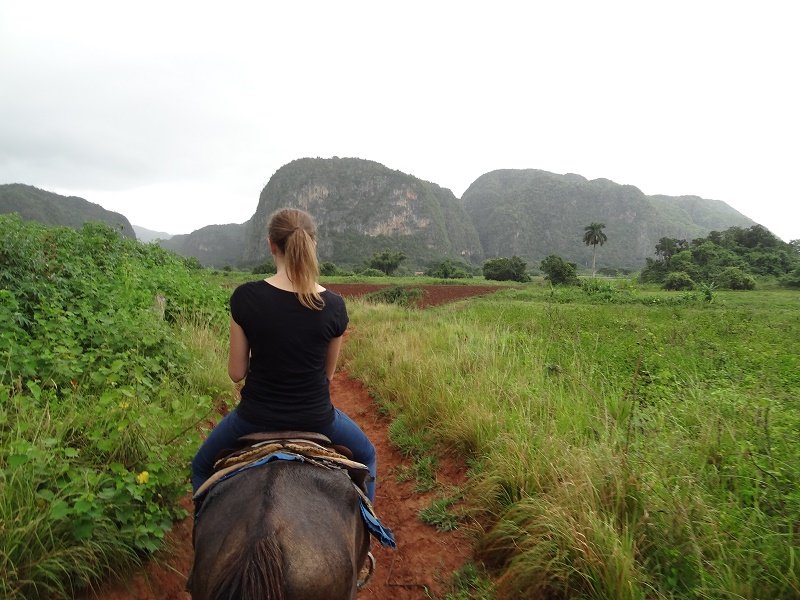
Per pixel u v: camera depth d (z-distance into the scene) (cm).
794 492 381
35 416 385
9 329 537
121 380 524
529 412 555
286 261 234
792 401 600
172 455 422
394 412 707
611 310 2427
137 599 320
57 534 300
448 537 436
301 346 232
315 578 176
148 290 940
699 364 862
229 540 180
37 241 849
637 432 484
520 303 2884
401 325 1355
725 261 6862
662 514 365
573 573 332
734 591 301
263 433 237
